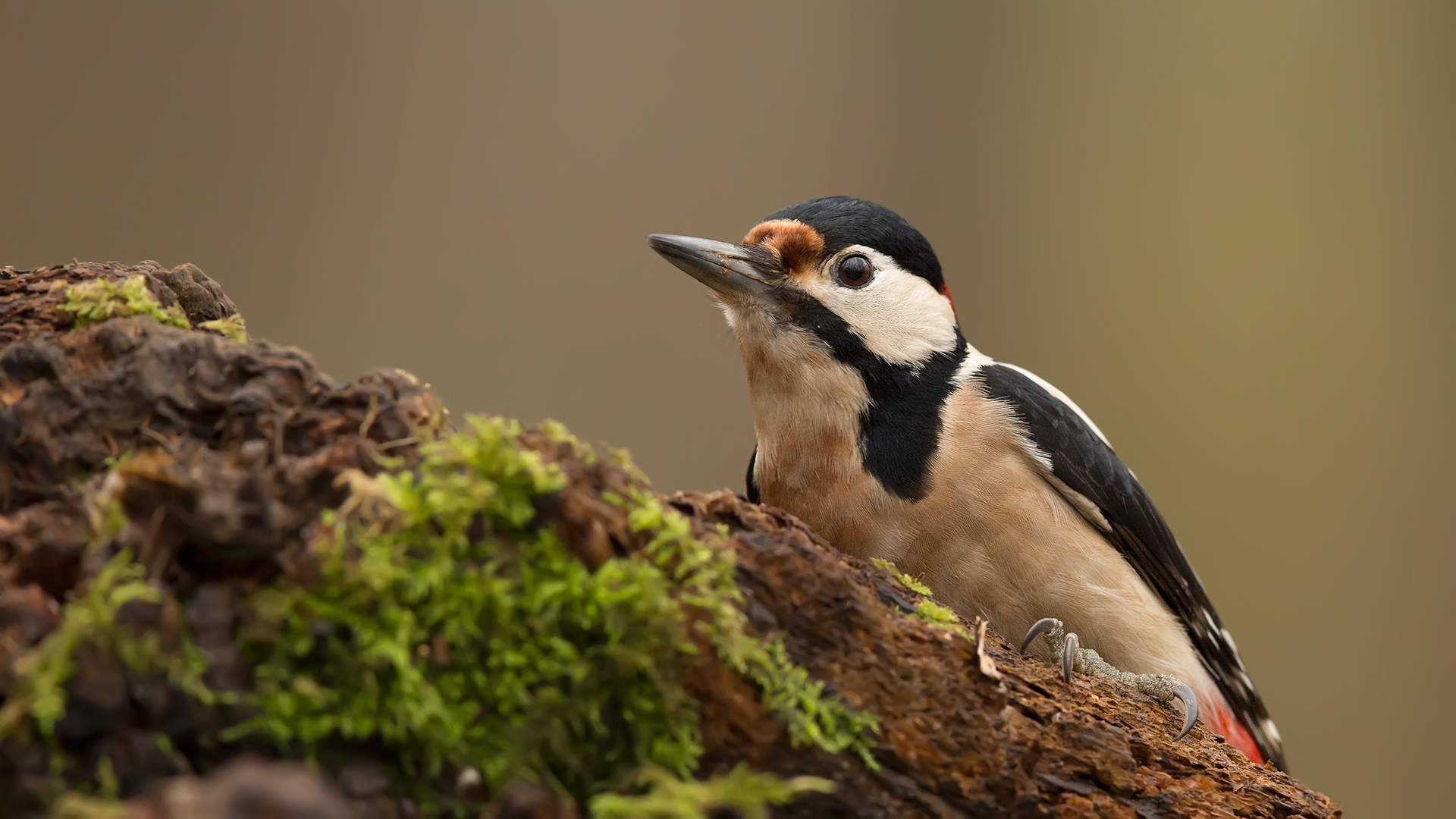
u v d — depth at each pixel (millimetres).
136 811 1925
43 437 2807
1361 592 14555
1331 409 14914
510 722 2502
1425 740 14398
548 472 2654
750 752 2826
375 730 2398
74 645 2174
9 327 3254
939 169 15281
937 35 15281
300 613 2381
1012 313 15266
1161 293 15250
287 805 1890
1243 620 14734
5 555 2428
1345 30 15398
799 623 3033
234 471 2457
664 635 2631
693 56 14516
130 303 3326
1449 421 14867
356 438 2689
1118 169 15406
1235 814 3549
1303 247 15148
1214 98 15438
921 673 3145
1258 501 14867
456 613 2502
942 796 3088
